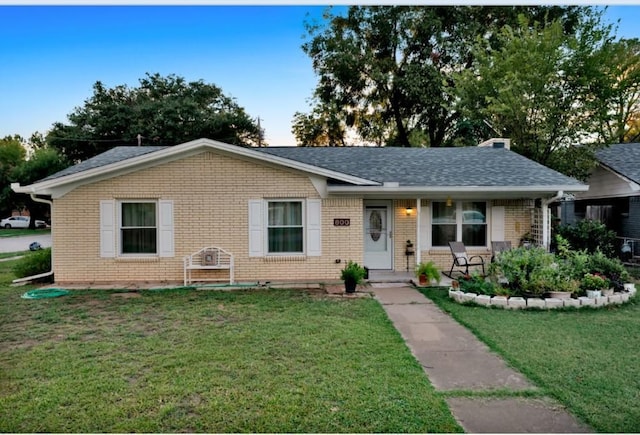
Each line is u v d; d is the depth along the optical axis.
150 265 10.59
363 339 5.98
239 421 3.69
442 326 6.79
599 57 15.95
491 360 5.26
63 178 10.12
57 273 10.49
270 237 10.82
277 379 4.58
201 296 8.99
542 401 4.12
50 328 6.60
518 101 16.27
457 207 12.12
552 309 7.77
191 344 5.77
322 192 10.73
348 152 14.02
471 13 25.66
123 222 10.63
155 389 4.32
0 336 6.18
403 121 29.67
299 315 7.36
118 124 33.06
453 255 10.95
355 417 3.77
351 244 10.81
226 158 10.59
